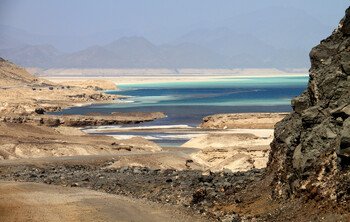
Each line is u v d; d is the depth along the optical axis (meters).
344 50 24.59
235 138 84.88
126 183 39.94
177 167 58.50
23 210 26.23
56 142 73.56
